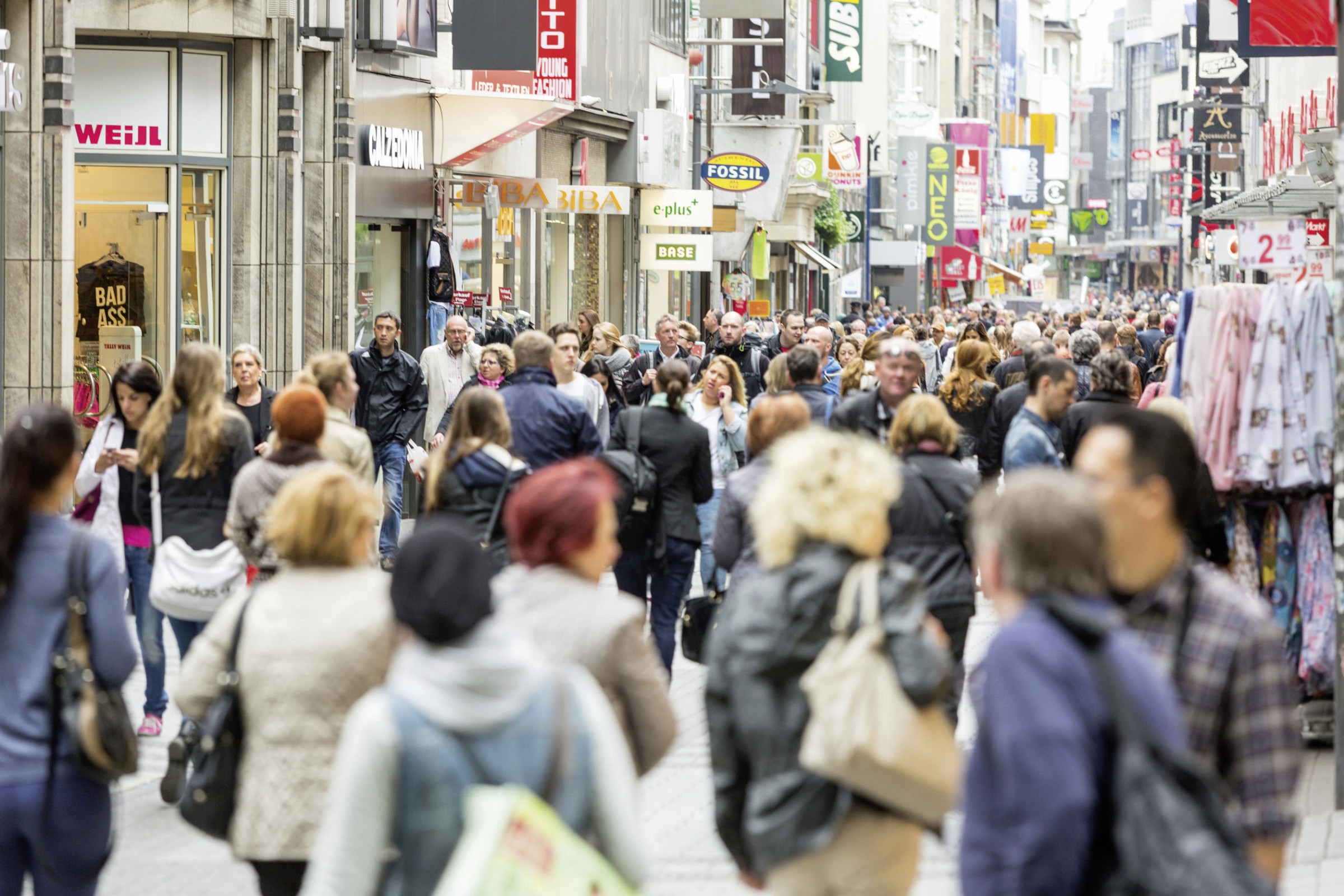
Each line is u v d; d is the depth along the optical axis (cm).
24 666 1688
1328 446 3180
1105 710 1155
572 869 1180
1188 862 1098
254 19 6038
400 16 7081
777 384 4184
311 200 6544
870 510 1697
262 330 6253
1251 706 1367
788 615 1680
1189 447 1430
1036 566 1209
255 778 1748
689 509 3609
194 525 3106
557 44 8375
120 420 3350
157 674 3300
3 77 4962
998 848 1159
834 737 1594
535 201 8162
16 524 1703
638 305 12075
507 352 5034
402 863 1248
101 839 1722
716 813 1825
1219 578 1412
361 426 5178
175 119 5956
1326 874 2383
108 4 5659
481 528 2925
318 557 1784
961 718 3462
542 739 1258
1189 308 3238
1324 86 11331
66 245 5359
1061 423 3772
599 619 1730
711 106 11850
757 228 14788
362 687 1750
